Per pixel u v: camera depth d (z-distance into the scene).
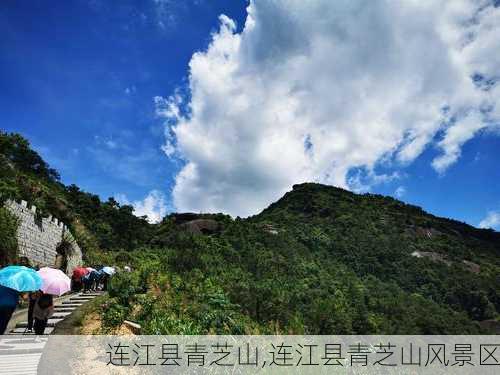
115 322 9.56
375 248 119.06
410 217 158.62
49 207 24.33
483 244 162.75
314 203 154.88
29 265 15.73
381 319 54.84
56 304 13.24
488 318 97.38
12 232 15.59
